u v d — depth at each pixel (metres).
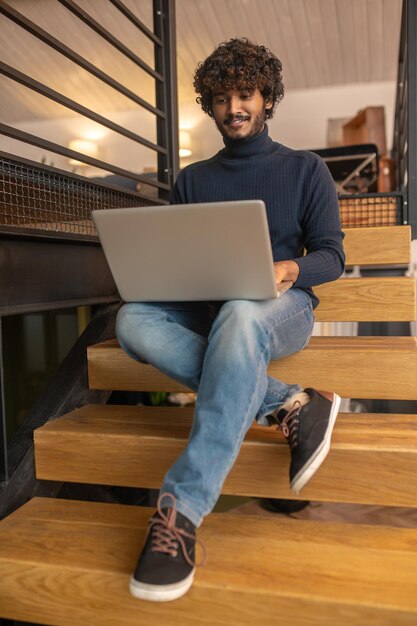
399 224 2.15
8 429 3.98
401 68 2.96
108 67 5.34
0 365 1.24
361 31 4.85
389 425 1.26
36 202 1.50
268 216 1.30
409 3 2.11
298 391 1.13
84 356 1.61
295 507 2.31
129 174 1.91
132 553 1.04
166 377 1.49
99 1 4.45
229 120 1.27
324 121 5.66
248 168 1.32
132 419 1.39
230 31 4.89
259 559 1.01
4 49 5.12
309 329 1.27
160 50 2.31
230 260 1.04
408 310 1.69
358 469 1.13
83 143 6.15
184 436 1.23
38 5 4.54
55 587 1.01
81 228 1.70
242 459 1.18
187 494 0.94
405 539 1.08
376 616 0.87
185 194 1.41
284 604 0.91
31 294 1.42
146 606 0.97
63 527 1.16
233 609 0.93
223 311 1.08
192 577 0.94
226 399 0.99
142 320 1.19
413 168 2.12
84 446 1.28
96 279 1.76
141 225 1.04
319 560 1.00
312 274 1.18
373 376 1.37
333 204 1.27
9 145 6.36
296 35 4.93
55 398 1.46
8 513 1.24
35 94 5.91
